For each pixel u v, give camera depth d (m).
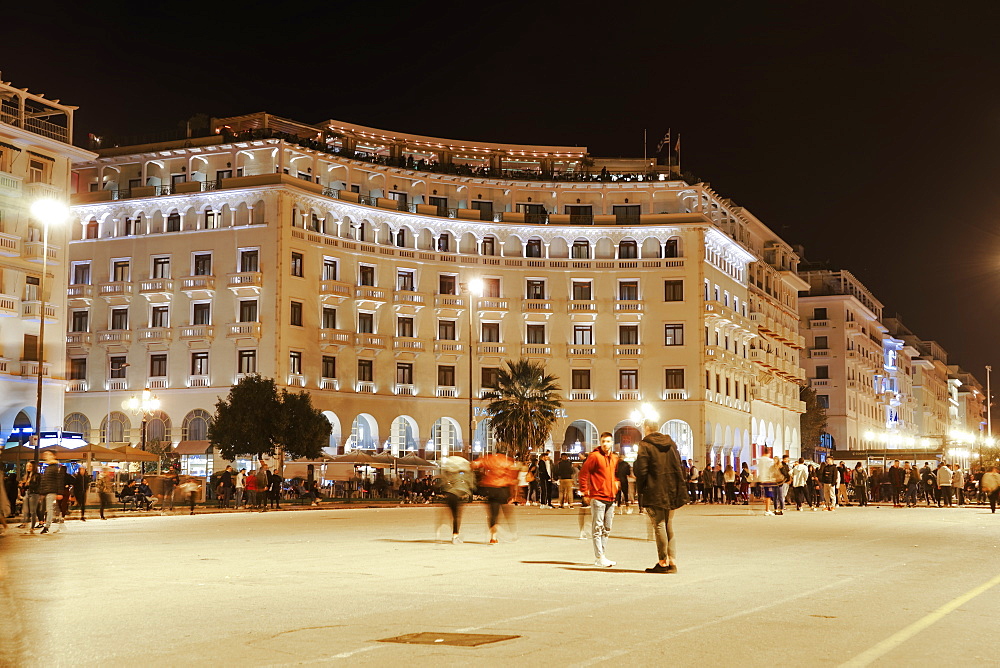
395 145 85.81
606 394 85.62
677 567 18.36
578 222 86.94
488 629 11.02
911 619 11.93
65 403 77.69
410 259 81.81
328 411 76.31
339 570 17.86
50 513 30.58
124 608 12.81
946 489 58.81
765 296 105.50
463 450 82.31
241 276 74.06
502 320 84.81
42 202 46.38
